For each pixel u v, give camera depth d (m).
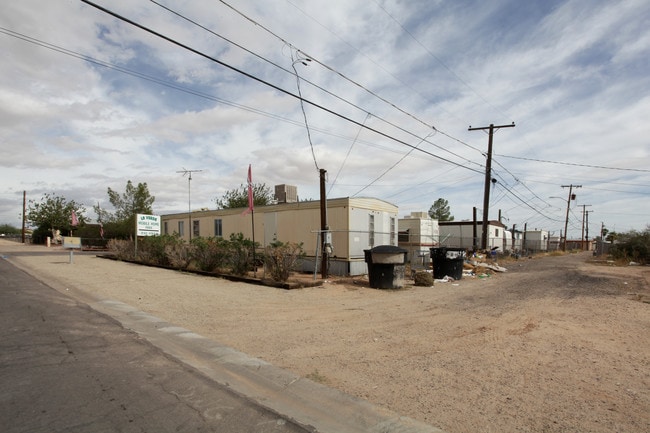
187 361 5.12
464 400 4.05
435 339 6.39
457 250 15.50
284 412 3.78
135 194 40.25
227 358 5.30
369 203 16.94
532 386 4.42
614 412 3.78
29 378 4.27
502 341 6.27
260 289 11.38
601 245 38.50
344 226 15.67
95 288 10.78
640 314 8.36
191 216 23.45
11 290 9.89
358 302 9.75
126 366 4.76
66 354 5.10
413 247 22.62
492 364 5.16
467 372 4.87
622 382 4.54
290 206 17.62
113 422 3.38
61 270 15.27
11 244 45.25
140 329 6.58
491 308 9.08
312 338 6.38
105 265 17.97
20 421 3.34
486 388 4.36
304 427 3.48
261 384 4.50
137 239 20.12
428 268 18.73
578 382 4.53
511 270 20.33
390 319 7.86
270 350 5.72
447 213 58.88
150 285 11.56
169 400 3.89
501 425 3.52
